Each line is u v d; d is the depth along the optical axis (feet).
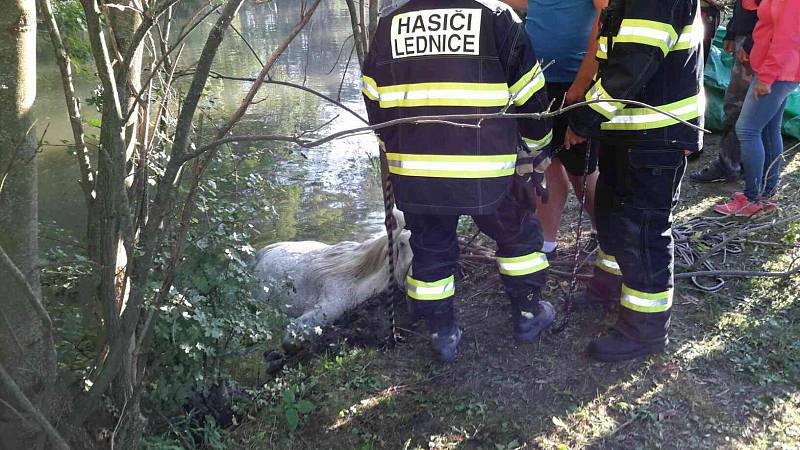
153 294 8.71
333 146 26.32
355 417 9.80
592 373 10.13
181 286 9.68
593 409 9.43
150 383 9.48
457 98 8.37
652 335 10.09
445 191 8.71
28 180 6.56
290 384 10.84
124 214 6.33
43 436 6.94
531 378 10.16
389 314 11.31
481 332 11.44
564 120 11.45
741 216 14.82
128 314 6.68
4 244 6.49
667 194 9.36
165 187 6.38
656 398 9.53
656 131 8.92
